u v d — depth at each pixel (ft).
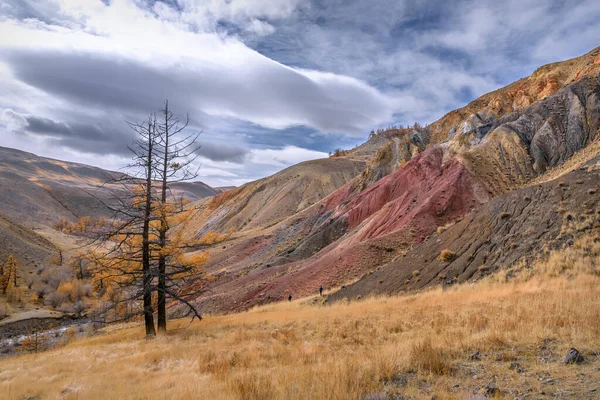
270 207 495.82
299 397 17.06
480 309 40.81
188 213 67.51
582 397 13.83
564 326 25.81
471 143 199.21
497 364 20.11
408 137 357.61
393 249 129.08
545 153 167.84
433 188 165.58
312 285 128.36
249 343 42.80
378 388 17.79
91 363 39.78
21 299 237.66
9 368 42.65
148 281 62.85
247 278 181.47
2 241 328.29
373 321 47.24
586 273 53.83
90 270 64.85
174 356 38.58
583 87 185.16
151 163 63.67
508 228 78.84
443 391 16.20
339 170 595.47
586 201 71.05
